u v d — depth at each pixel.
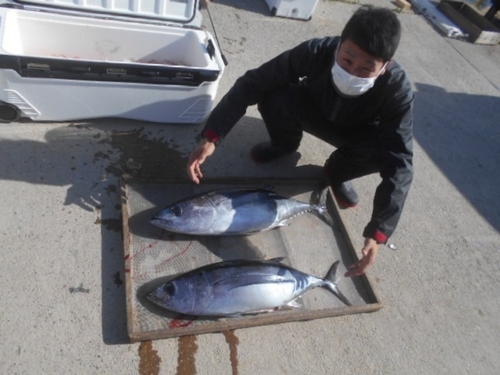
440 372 1.82
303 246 2.08
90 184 2.04
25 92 1.99
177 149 2.32
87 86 2.04
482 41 4.45
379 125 1.86
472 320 2.05
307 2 3.62
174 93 2.19
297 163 2.51
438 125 3.20
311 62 1.80
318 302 1.87
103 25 2.28
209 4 3.56
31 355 1.48
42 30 2.20
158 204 2.02
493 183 2.88
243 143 2.50
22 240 1.76
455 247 2.37
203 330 1.62
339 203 2.38
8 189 1.91
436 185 2.72
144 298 1.68
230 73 2.92
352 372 1.72
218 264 1.69
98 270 1.75
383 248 2.24
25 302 1.60
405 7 4.56
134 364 1.54
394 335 1.88
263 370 1.64
